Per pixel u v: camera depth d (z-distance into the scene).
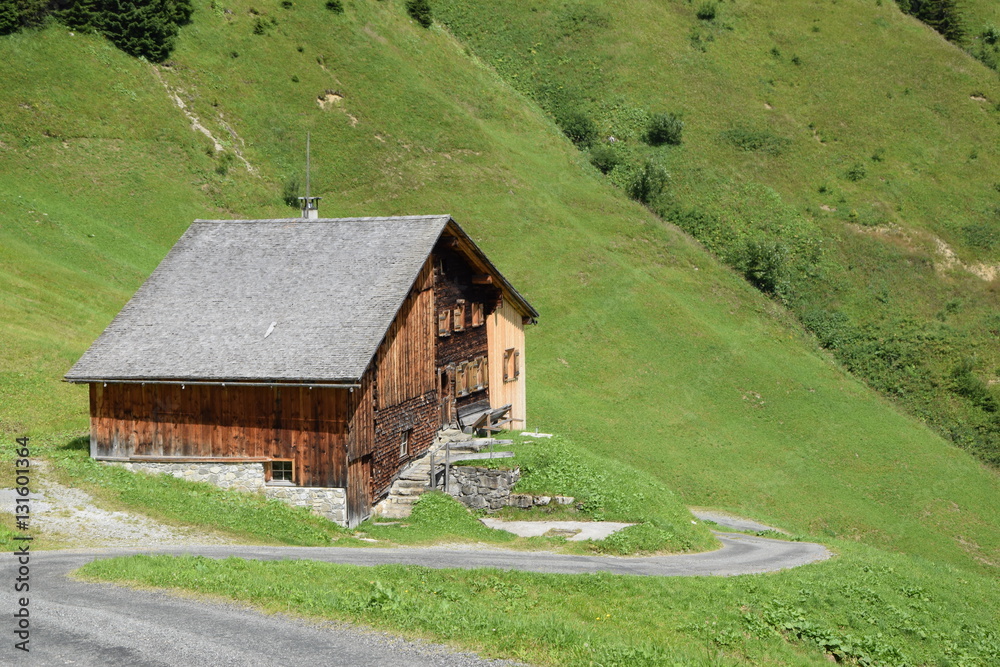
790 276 93.56
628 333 73.69
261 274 36.47
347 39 103.12
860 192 107.88
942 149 116.38
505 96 109.38
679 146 111.12
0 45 79.12
